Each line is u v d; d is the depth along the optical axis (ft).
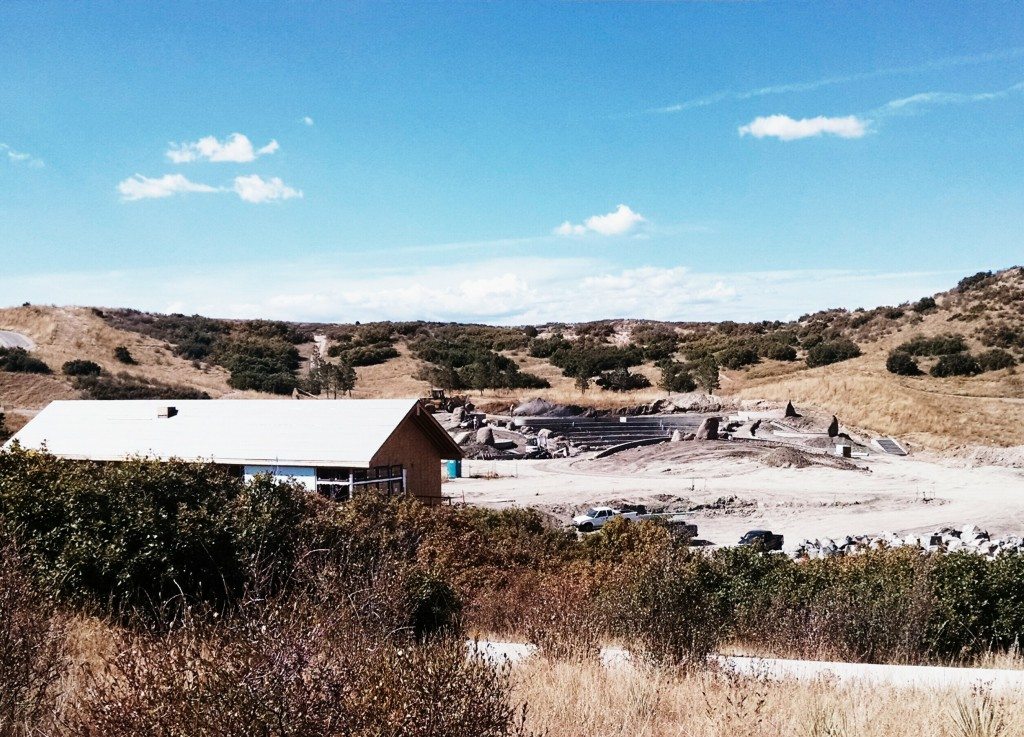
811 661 37.91
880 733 22.63
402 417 101.96
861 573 55.31
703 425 232.12
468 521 72.90
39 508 36.81
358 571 29.71
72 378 268.21
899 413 245.45
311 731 13.78
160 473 41.60
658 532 80.89
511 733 17.62
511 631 41.57
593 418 268.41
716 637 33.71
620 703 24.30
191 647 15.02
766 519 142.31
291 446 99.30
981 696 25.94
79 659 23.24
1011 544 113.91
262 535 37.81
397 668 15.28
